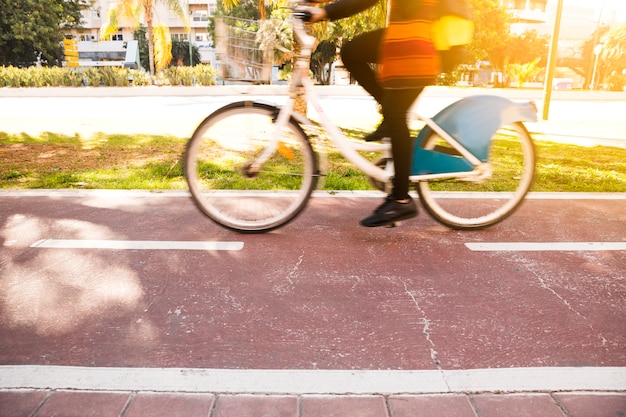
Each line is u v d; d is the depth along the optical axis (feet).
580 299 8.06
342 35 73.15
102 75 85.92
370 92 10.14
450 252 9.98
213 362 6.23
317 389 5.73
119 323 7.14
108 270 8.93
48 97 73.31
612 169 19.10
